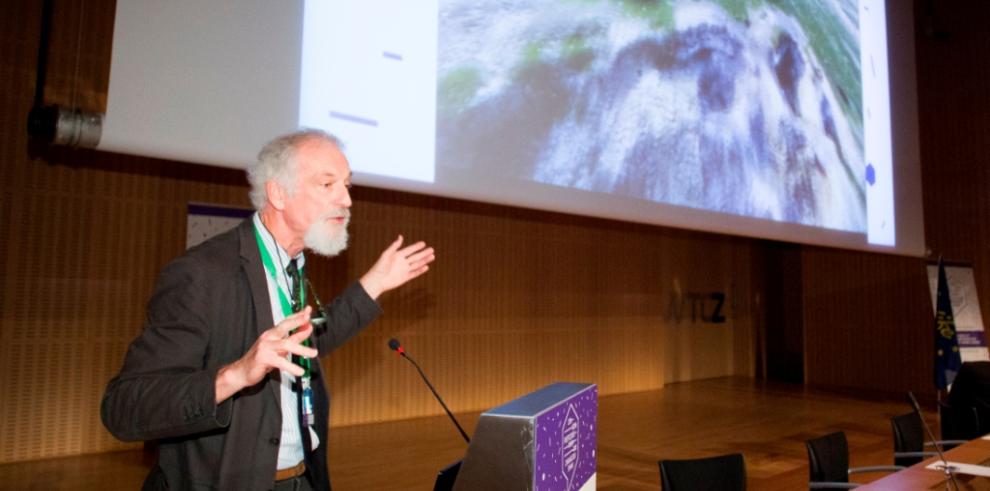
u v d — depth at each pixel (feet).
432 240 22.66
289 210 5.05
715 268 35.42
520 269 25.39
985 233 28.94
